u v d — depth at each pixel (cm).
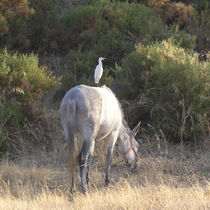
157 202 1948
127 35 5075
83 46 5306
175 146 3341
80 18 5331
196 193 2078
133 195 2092
